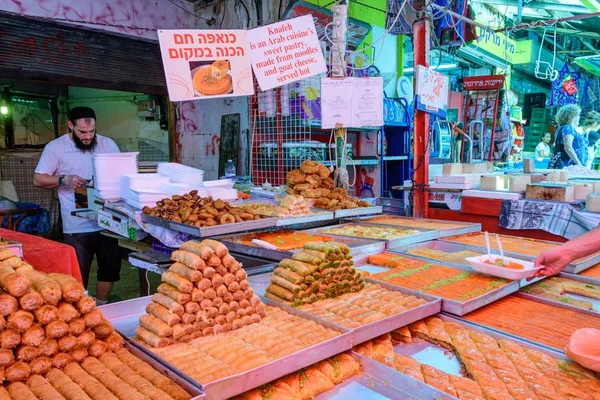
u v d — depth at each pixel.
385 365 1.58
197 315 1.64
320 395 1.51
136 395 1.22
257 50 3.59
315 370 1.57
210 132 7.33
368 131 6.57
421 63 4.32
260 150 5.50
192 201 3.43
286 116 5.21
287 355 1.46
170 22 6.74
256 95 5.41
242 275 1.76
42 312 1.36
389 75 7.23
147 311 1.70
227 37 3.47
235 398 1.40
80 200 4.54
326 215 3.71
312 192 4.02
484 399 1.45
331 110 4.04
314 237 3.42
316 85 5.03
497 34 9.19
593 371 1.59
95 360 1.45
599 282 2.52
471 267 2.54
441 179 4.75
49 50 5.57
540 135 11.38
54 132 9.22
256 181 5.60
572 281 2.61
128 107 8.48
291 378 1.53
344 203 3.97
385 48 7.55
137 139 8.45
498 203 4.25
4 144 8.49
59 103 9.26
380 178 6.43
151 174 4.20
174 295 1.63
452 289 2.24
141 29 5.94
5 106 8.42
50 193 8.53
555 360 1.67
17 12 5.14
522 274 2.28
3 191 8.09
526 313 2.14
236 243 3.08
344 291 2.14
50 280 1.44
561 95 9.39
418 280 2.38
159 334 1.56
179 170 4.17
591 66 10.27
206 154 7.46
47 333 1.37
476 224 3.83
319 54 3.81
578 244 2.21
